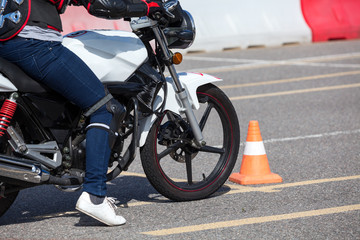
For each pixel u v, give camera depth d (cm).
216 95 1139
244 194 1142
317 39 3369
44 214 1063
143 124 1045
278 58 2889
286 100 2070
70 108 951
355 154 1428
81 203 934
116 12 926
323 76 2444
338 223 950
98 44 963
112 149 996
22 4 873
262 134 1658
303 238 888
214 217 1002
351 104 1989
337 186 1167
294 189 1161
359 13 3475
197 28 3212
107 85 982
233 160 1149
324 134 1636
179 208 1063
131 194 1172
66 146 956
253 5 3347
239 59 2900
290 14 3381
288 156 1430
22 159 909
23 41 876
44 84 916
